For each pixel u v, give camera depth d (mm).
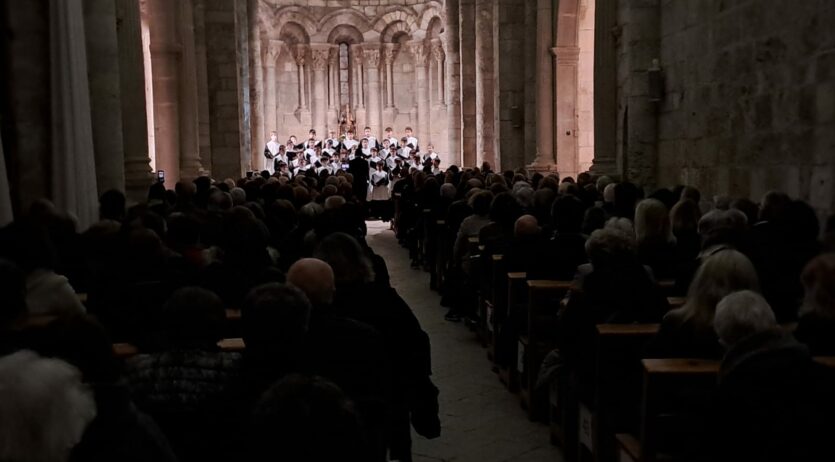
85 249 7039
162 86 18953
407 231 20516
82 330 3213
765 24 10656
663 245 7656
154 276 6180
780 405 4012
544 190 11234
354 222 9383
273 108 35406
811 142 9578
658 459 4934
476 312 11508
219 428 3922
